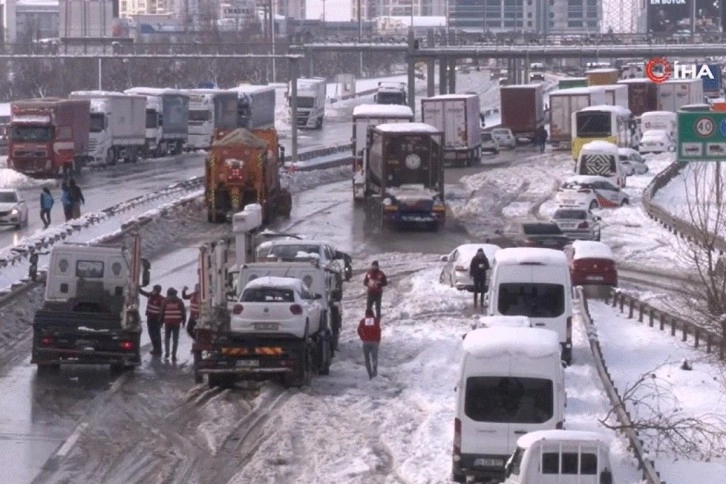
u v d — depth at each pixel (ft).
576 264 416.46
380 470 215.72
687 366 304.09
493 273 308.19
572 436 173.47
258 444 234.17
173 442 236.22
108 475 212.84
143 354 322.96
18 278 397.80
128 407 263.70
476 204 643.04
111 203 634.02
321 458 222.48
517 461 178.50
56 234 464.24
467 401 206.59
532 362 206.28
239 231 344.08
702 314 371.76
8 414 255.29
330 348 310.24
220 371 279.08
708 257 344.08
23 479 208.64
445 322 366.84
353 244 529.45
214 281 295.69
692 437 239.30
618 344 336.49
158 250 505.66
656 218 583.99
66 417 253.85
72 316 291.58
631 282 442.50
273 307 280.51
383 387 287.69
